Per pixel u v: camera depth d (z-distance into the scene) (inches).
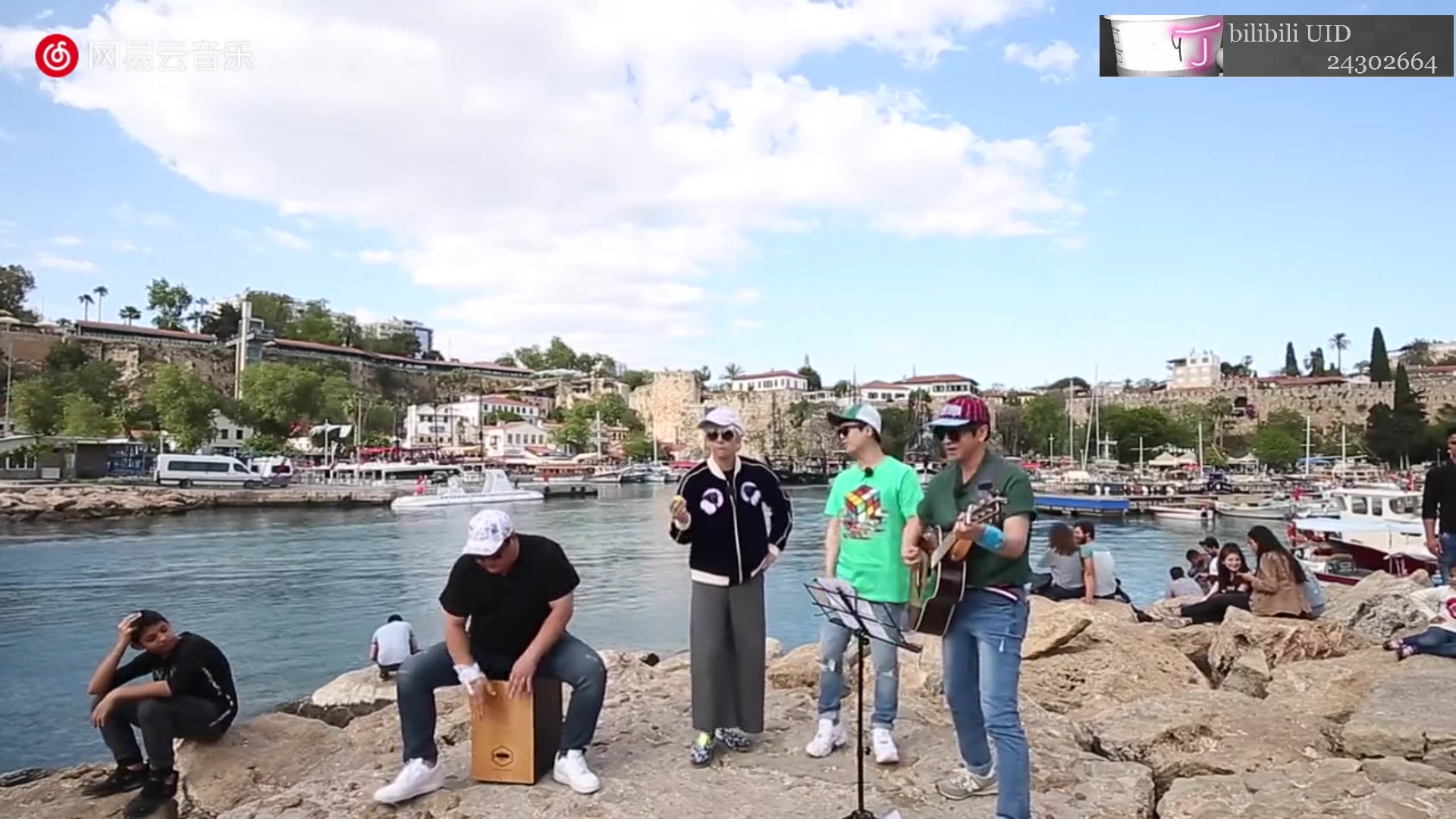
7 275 5078.7
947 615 174.6
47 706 606.9
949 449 174.4
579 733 206.4
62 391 3789.4
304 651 807.7
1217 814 186.5
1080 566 519.2
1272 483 3329.2
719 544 219.0
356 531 1995.6
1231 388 5251.0
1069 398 5142.7
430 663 204.4
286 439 4170.8
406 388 6171.3
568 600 209.3
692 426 5733.3
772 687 327.6
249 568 1371.8
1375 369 4862.2
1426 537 387.5
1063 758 221.6
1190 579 598.9
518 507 2807.6
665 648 845.2
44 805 253.1
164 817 242.7
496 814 192.1
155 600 1077.8
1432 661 290.0
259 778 244.8
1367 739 219.5
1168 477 3671.3
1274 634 340.8
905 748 229.5
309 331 6461.6
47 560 1460.4
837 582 188.7
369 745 265.6
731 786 205.0
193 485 2883.9
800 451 5137.8
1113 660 321.1
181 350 4906.5
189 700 250.1
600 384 6756.9
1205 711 250.5
